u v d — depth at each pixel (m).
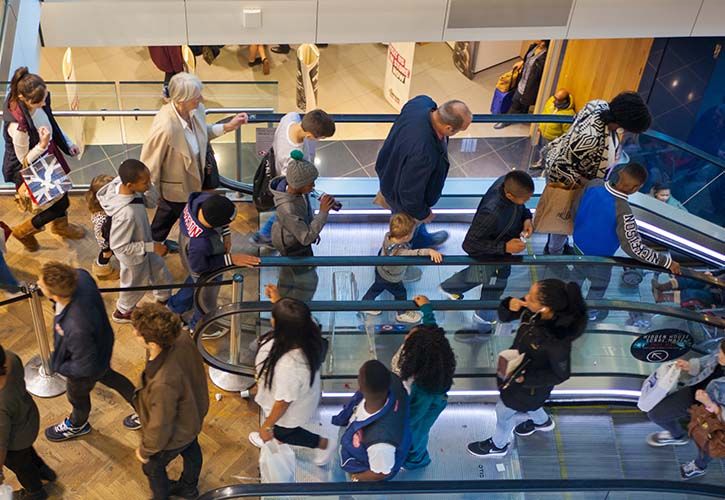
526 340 5.07
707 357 5.72
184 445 4.95
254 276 6.01
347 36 9.64
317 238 6.24
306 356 4.64
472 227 5.77
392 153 5.96
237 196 7.87
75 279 4.77
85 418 5.71
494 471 6.04
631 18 9.81
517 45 14.23
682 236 7.59
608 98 11.66
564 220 6.31
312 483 4.75
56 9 8.94
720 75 10.14
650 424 6.48
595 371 6.47
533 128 8.79
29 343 6.28
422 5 9.45
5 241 6.41
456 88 14.01
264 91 8.24
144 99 8.00
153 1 9.03
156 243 6.04
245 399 6.21
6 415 4.65
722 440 5.54
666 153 7.50
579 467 6.21
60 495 5.54
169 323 4.46
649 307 5.88
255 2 9.19
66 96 7.93
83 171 7.87
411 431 5.16
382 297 6.17
